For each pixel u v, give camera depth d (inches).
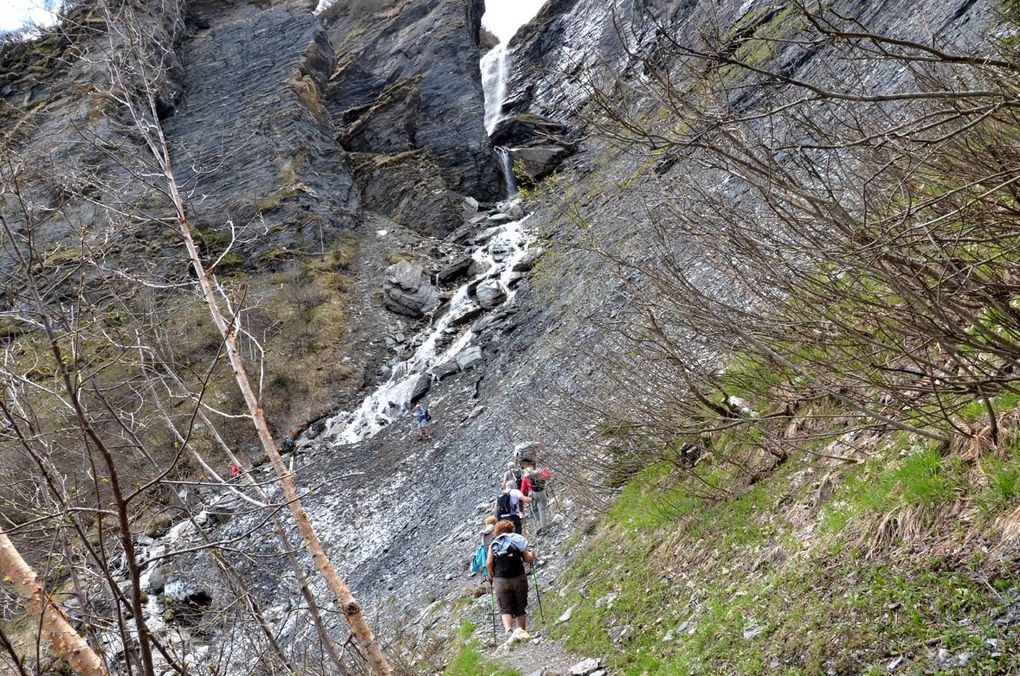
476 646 327.6
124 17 253.1
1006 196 142.8
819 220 134.6
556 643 283.9
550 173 1451.8
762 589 193.9
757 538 224.4
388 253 1437.0
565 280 986.7
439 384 997.2
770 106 126.0
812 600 173.2
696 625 212.2
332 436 985.5
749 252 165.9
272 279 1240.8
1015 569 133.7
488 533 395.9
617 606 268.8
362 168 1670.8
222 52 1637.6
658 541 286.7
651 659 214.5
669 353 251.6
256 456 940.0
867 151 173.2
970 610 135.6
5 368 142.9
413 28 1990.7
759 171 130.6
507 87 1952.5
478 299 1173.1
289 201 1403.8
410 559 576.7
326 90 1871.3
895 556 161.0
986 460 156.6
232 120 1533.0
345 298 1278.3
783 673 161.5
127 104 245.6
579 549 361.7
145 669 117.0
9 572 124.0
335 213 1492.4
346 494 783.7
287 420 1021.2
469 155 1696.6
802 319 175.8
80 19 254.5
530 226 1376.7
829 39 109.4
